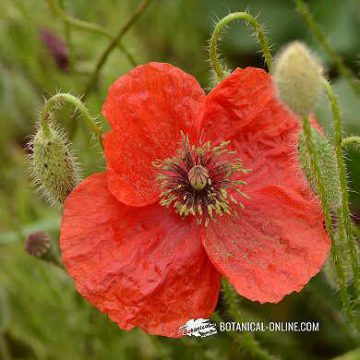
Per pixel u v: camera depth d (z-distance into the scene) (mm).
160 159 254
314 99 218
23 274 353
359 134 334
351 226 258
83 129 347
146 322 243
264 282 243
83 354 351
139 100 248
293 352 337
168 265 248
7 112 389
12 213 372
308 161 242
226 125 258
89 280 240
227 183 258
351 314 265
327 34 383
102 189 244
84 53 392
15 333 352
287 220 250
